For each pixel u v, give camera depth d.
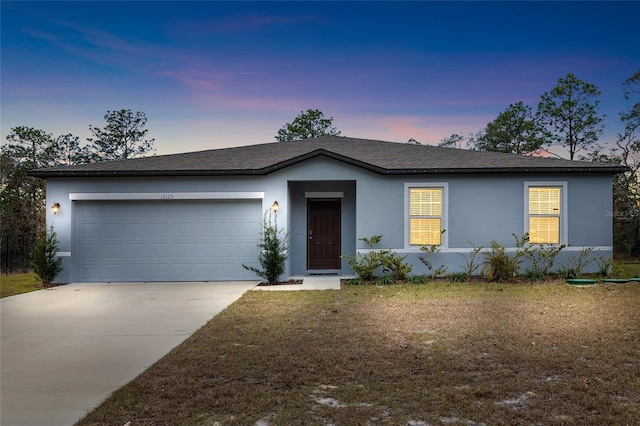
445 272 12.23
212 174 12.31
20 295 10.44
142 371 4.99
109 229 12.66
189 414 3.77
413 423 3.54
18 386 4.53
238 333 6.54
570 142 30.38
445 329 6.58
